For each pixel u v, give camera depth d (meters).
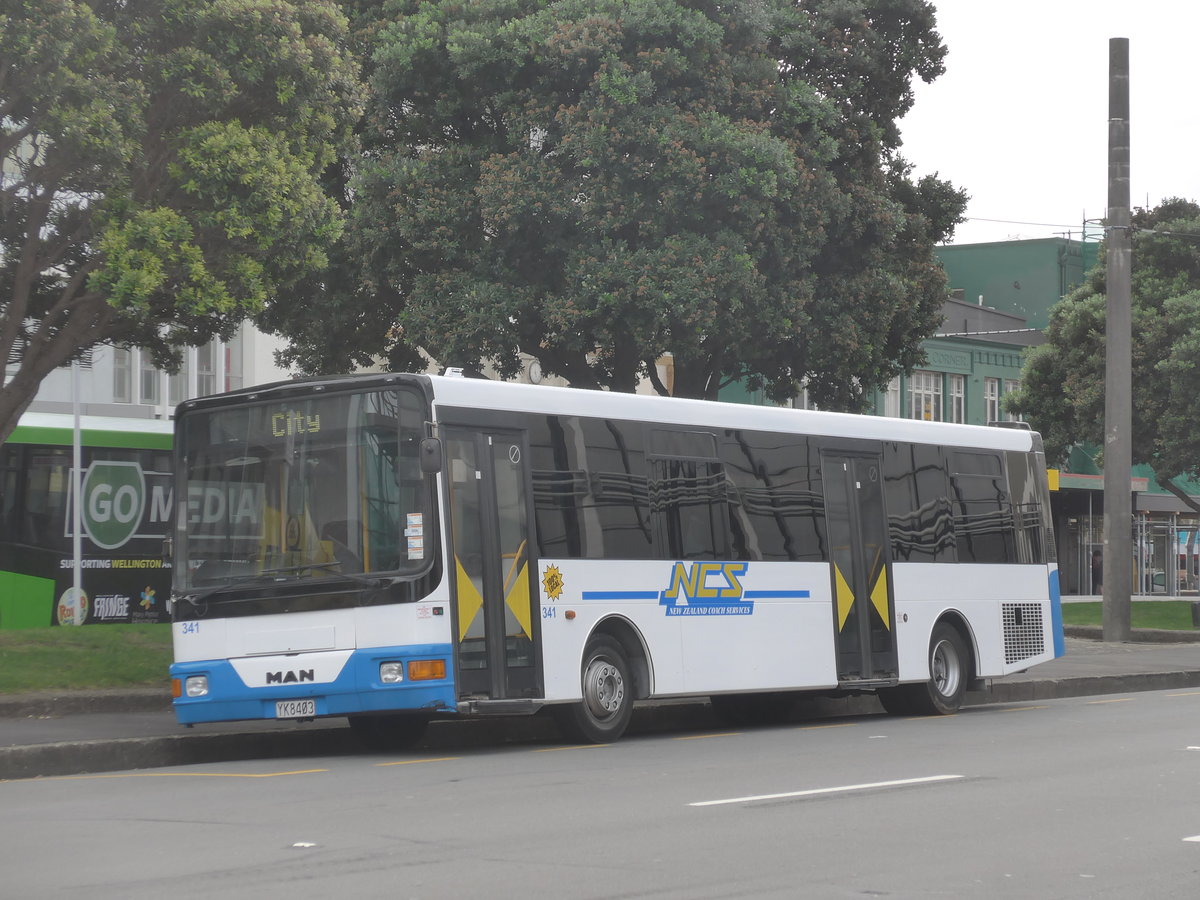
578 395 18.56
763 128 31.75
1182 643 41.78
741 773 14.58
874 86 35.81
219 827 11.24
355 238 32.56
